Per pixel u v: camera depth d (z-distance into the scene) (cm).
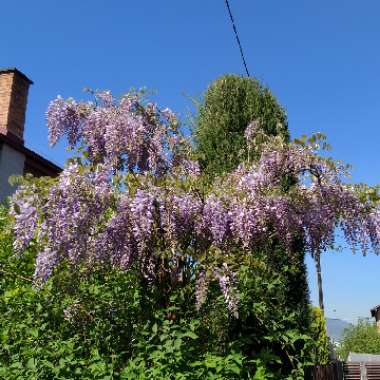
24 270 626
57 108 605
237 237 530
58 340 493
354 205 567
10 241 664
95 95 611
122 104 600
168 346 454
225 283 500
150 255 530
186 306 553
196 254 527
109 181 509
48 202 490
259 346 611
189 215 524
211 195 530
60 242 486
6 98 1269
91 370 446
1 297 552
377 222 568
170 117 606
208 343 545
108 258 512
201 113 962
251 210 530
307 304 769
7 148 1200
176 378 434
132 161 578
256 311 557
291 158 559
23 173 1251
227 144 874
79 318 521
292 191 566
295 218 553
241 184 549
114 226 511
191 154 604
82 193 491
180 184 524
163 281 546
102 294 537
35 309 538
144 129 577
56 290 529
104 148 594
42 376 442
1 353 494
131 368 446
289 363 641
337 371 1014
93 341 523
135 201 501
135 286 562
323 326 1193
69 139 604
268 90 948
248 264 560
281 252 683
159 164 586
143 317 537
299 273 761
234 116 907
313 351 647
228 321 554
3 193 1170
